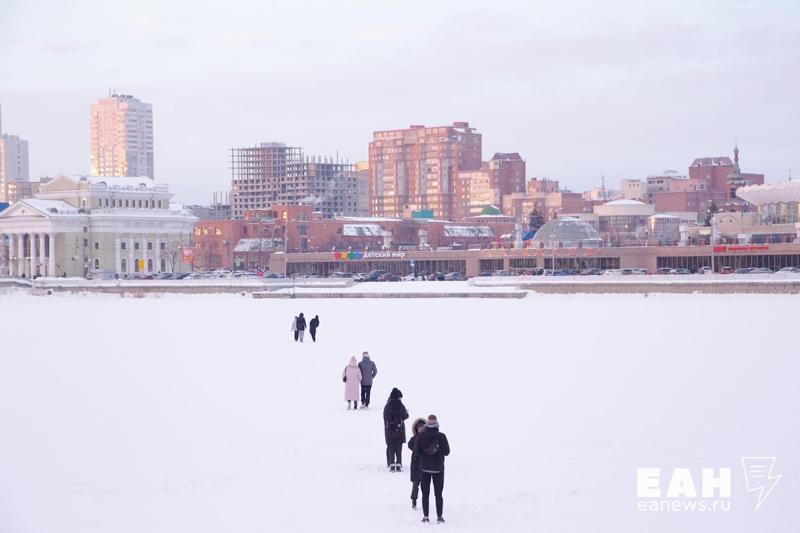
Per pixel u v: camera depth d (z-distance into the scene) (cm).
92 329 9619
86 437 3909
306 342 7988
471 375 5631
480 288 15875
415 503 2842
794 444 3550
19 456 3572
